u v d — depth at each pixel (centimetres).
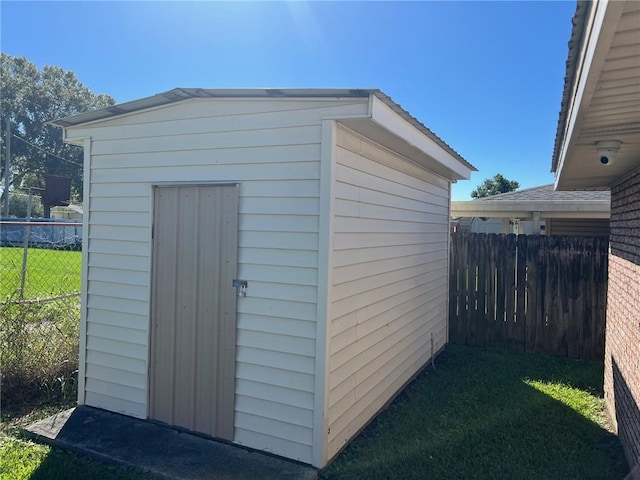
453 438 357
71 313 501
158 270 373
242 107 336
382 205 405
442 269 633
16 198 3631
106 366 398
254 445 331
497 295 657
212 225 349
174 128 364
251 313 334
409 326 489
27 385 421
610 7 111
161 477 293
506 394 457
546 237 629
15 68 3794
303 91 300
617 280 400
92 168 404
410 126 374
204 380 352
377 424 385
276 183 324
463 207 796
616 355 387
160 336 372
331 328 314
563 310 620
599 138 259
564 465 317
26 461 314
